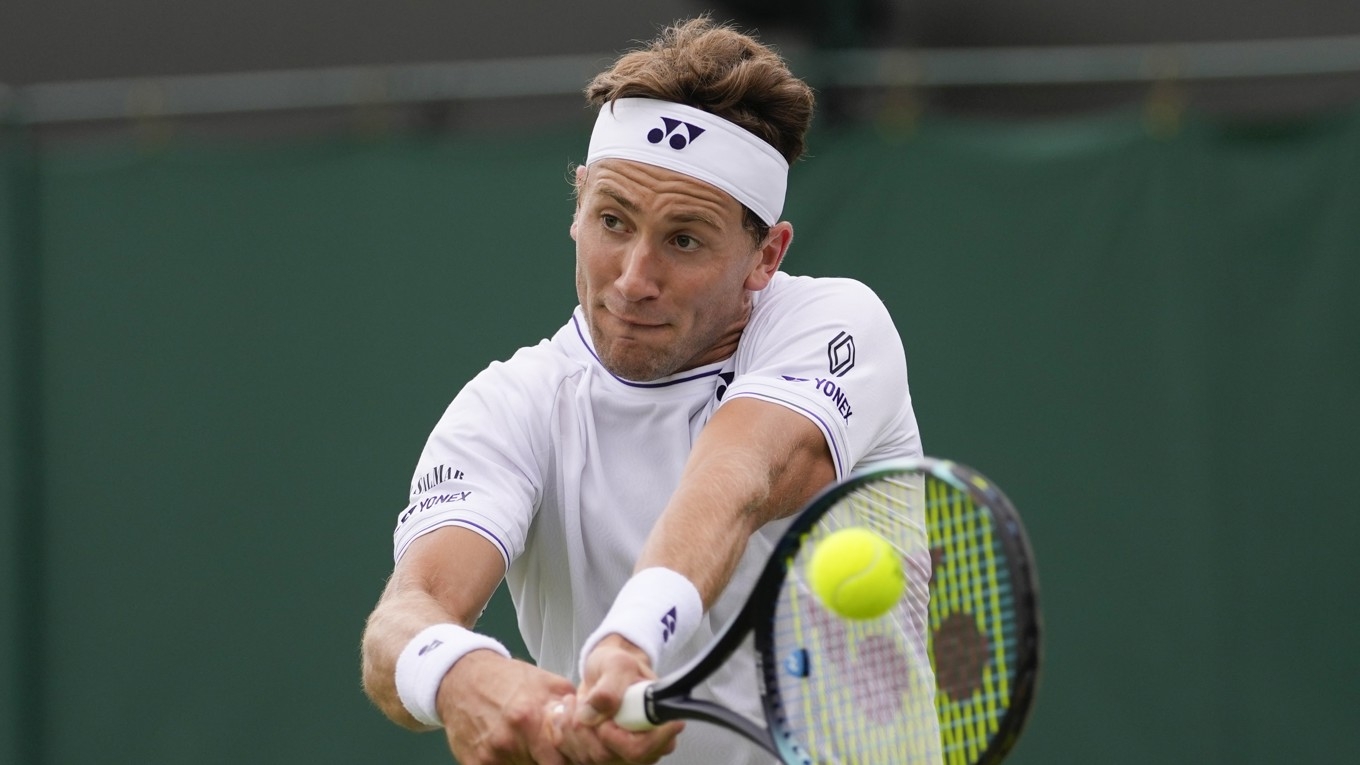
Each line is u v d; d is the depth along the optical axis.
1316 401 20.91
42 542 23.77
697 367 10.99
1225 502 21.02
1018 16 23.25
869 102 22.84
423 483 10.80
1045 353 21.39
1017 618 7.74
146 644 23.44
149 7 24.77
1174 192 21.23
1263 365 21.08
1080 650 21.14
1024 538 7.77
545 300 22.50
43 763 23.62
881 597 8.57
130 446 23.61
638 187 10.32
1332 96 22.52
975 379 21.52
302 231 23.27
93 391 23.77
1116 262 21.31
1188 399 21.09
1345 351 20.86
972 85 22.86
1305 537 20.88
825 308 10.76
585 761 8.97
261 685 23.09
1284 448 20.98
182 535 23.42
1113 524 21.17
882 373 10.69
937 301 21.64
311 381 23.12
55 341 23.88
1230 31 22.78
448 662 9.38
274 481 23.19
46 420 23.86
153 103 24.12
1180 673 20.94
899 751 9.85
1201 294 21.14
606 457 11.02
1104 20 23.02
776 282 11.31
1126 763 21.00
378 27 24.39
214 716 23.20
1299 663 20.84
